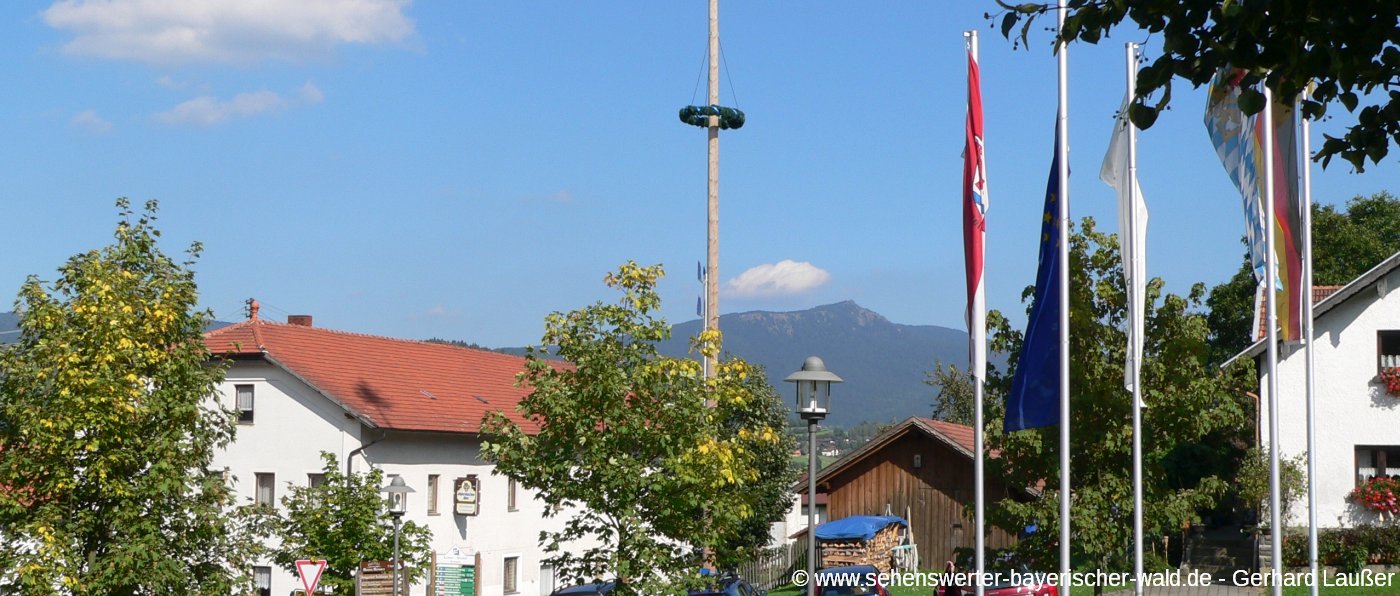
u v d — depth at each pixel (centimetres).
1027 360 1681
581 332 1995
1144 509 2012
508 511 3900
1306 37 600
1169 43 623
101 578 1911
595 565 1969
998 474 2130
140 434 1986
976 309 1633
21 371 1950
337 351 3828
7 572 1864
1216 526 4291
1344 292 3158
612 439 1959
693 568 1998
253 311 3816
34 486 1958
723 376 2064
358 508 2681
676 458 1945
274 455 3531
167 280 2061
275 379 3559
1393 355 3177
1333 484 3158
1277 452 1877
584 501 1986
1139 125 651
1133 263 1781
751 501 2019
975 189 1630
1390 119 663
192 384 2044
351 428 3450
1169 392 2000
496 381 4341
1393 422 3134
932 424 4356
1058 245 1655
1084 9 655
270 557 2748
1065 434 1630
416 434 3556
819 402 1716
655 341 2033
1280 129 1828
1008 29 709
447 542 3634
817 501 4438
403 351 4138
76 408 1916
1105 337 2033
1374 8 589
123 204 2061
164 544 1972
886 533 4181
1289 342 1841
